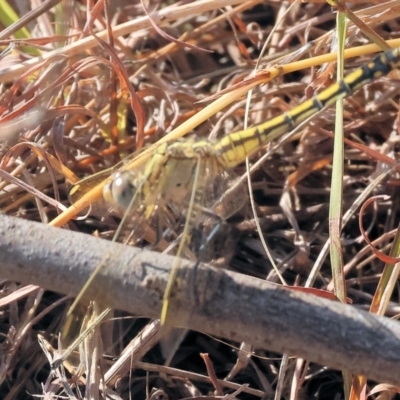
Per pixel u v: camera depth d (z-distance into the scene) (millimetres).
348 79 158
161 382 171
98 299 140
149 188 149
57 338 173
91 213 167
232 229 182
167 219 154
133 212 151
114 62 180
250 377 174
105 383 162
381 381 136
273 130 157
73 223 181
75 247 141
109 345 169
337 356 136
